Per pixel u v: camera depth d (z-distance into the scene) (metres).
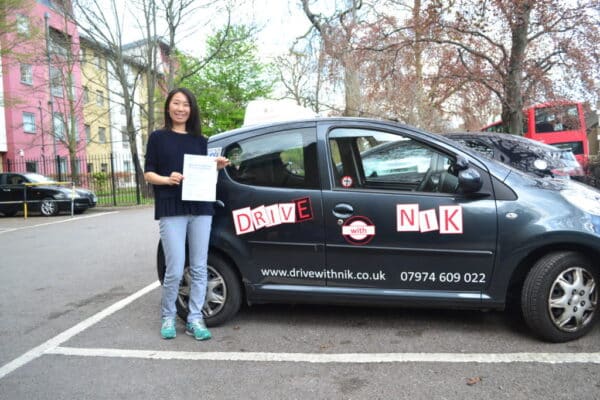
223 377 3.04
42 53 18.00
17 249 8.48
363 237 3.55
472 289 3.48
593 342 3.41
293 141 3.80
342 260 3.61
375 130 3.75
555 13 10.83
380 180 3.68
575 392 2.72
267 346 3.53
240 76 31.52
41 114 25.06
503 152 7.39
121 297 5.02
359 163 3.72
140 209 16.58
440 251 3.46
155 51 18.86
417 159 3.66
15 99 20.69
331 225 3.59
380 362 3.20
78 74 27.23
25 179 15.14
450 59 12.80
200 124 3.70
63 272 6.36
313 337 3.68
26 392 2.89
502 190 3.45
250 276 3.77
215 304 3.90
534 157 7.25
